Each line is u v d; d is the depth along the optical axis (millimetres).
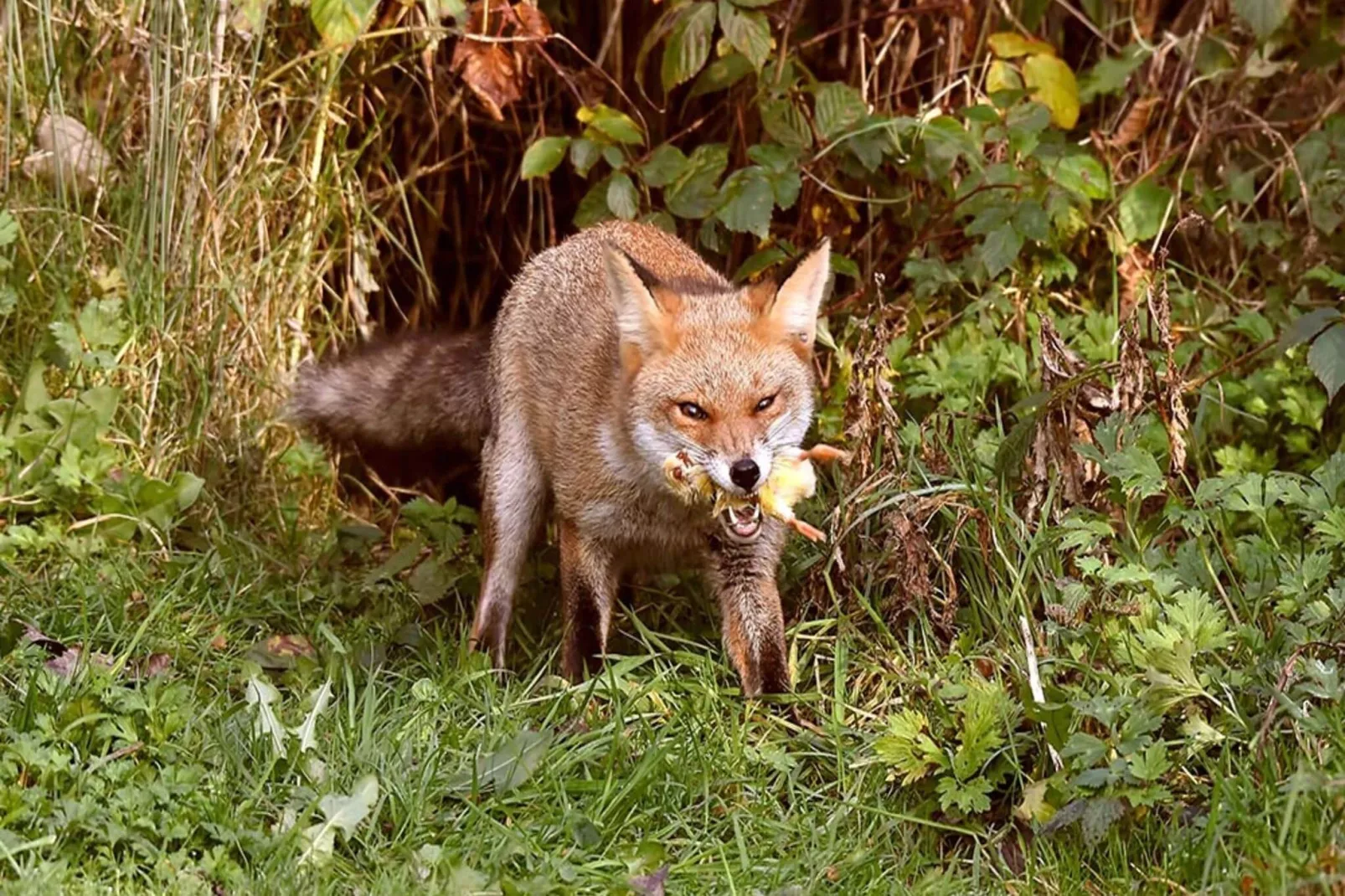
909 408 11086
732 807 7871
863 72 12211
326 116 12086
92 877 6598
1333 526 8094
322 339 12500
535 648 10109
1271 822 6805
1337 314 9328
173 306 11477
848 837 7621
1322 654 7664
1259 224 12008
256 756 7676
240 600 10070
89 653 8453
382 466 11844
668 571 9938
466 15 11508
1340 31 12750
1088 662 8125
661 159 11367
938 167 11609
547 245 13023
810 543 10000
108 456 10695
